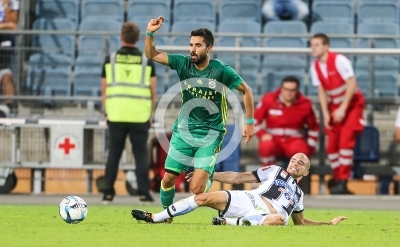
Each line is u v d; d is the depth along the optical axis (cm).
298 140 6097
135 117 5322
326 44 5953
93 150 6225
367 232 3453
